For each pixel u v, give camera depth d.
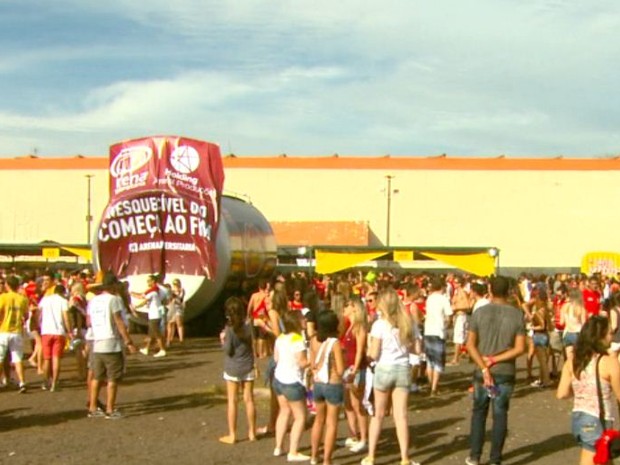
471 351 9.32
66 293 18.67
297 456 9.61
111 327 12.29
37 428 11.58
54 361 14.77
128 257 23.27
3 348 14.37
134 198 23.25
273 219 74.00
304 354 9.60
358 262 36.97
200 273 23.12
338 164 74.69
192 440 10.79
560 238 72.69
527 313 16.66
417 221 73.25
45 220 74.69
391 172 73.69
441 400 14.23
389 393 9.52
